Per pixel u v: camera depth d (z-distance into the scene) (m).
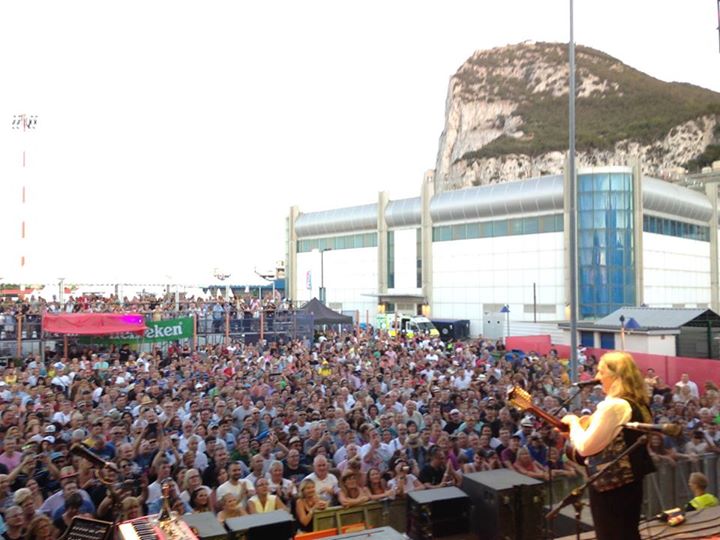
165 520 4.32
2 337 25.47
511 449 9.23
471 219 55.91
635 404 3.21
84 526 4.38
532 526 5.35
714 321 30.06
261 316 32.06
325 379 17.45
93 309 31.98
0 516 7.18
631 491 3.21
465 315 56.47
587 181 48.28
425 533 5.46
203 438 11.03
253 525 5.08
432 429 10.49
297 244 74.50
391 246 63.28
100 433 9.87
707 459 8.15
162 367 20.61
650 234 50.38
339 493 7.82
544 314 50.44
